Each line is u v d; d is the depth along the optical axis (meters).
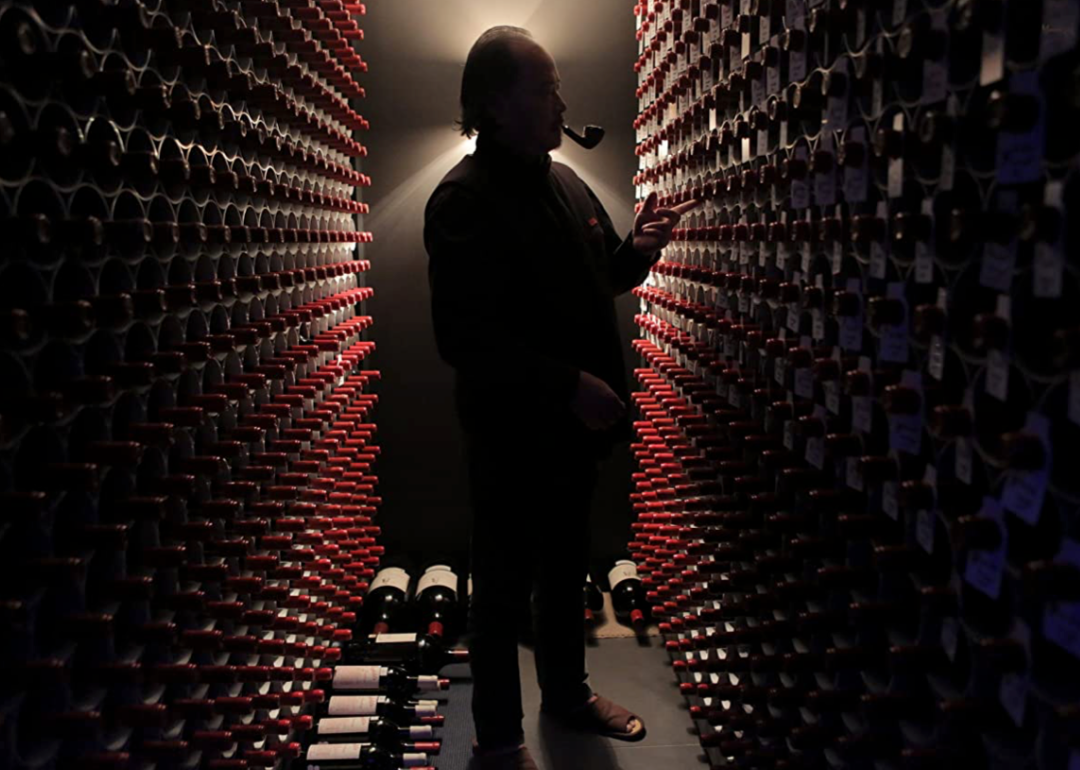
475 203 1.69
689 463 2.00
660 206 2.48
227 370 1.70
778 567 1.55
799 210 1.49
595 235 1.93
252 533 1.67
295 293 2.18
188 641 1.37
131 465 1.12
